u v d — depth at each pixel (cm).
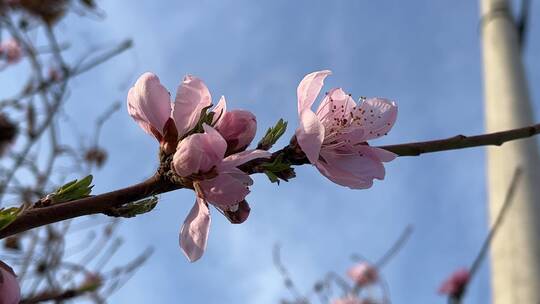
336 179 25
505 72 65
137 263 55
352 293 66
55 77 71
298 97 25
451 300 53
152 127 24
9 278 21
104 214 22
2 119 65
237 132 23
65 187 22
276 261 65
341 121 26
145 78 24
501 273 53
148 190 22
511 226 54
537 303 50
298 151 24
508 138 24
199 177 22
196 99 24
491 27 70
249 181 23
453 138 25
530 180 56
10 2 70
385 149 25
